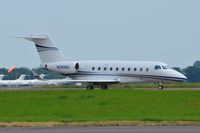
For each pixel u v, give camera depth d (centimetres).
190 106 10744
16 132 6850
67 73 18900
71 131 6906
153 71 18038
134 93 13850
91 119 8325
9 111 9950
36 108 10462
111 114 9344
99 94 13588
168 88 19025
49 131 6925
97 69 18638
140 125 7612
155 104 11131
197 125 7619
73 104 11219
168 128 7212
